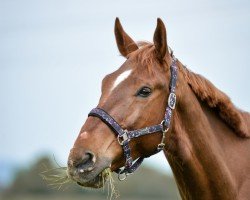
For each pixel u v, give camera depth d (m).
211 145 8.25
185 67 8.44
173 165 8.35
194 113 8.21
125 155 7.71
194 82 8.34
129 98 7.71
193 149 8.19
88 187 7.51
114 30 8.76
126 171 7.86
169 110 7.95
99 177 7.53
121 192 36.03
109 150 7.54
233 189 8.26
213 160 8.21
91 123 7.60
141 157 8.02
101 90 7.95
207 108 8.48
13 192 38.53
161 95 7.93
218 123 8.53
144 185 36.38
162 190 36.28
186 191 8.39
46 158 38.62
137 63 7.96
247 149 8.55
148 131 7.77
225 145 8.46
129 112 7.67
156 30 8.05
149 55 8.05
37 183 38.66
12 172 41.09
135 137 7.71
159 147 7.95
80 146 7.37
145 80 7.81
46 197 36.34
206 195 8.27
